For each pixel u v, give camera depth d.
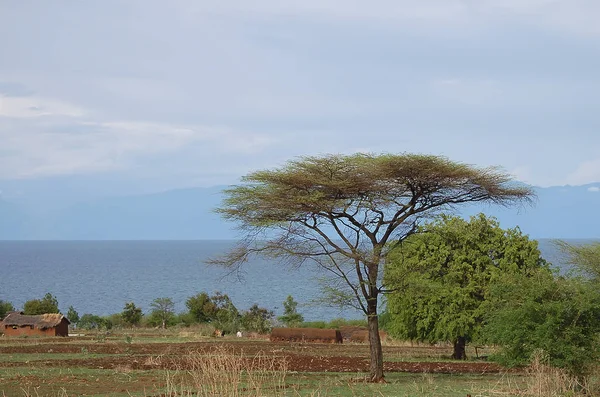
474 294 33.19
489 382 23.31
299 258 24.89
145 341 42.56
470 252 33.19
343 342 46.47
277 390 19.84
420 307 33.31
